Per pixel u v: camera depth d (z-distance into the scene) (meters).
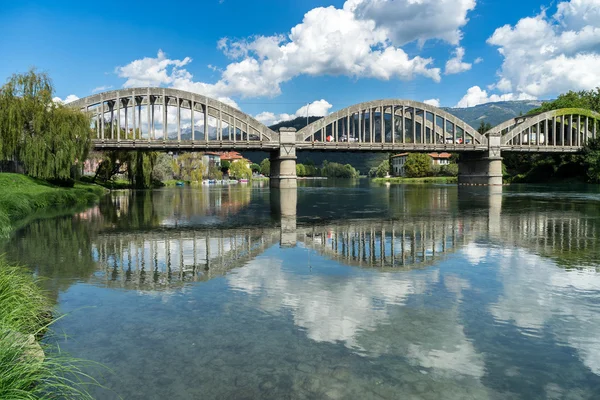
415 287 10.01
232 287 10.13
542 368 6.02
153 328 7.51
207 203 39.97
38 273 11.70
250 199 46.31
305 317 8.01
